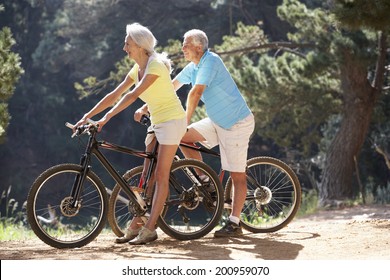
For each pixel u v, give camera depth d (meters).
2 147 73.12
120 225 11.70
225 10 66.50
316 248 10.48
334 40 30.27
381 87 31.91
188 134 11.73
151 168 11.26
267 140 64.19
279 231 12.41
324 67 30.78
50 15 75.00
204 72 11.31
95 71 70.88
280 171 12.75
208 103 11.61
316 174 48.56
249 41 36.06
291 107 35.31
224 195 12.18
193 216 38.03
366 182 41.06
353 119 31.78
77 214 11.21
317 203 31.17
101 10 70.19
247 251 10.32
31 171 73.50
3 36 17.80
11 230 17.81
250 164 12.30
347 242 10.89
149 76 10.48
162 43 68.06
